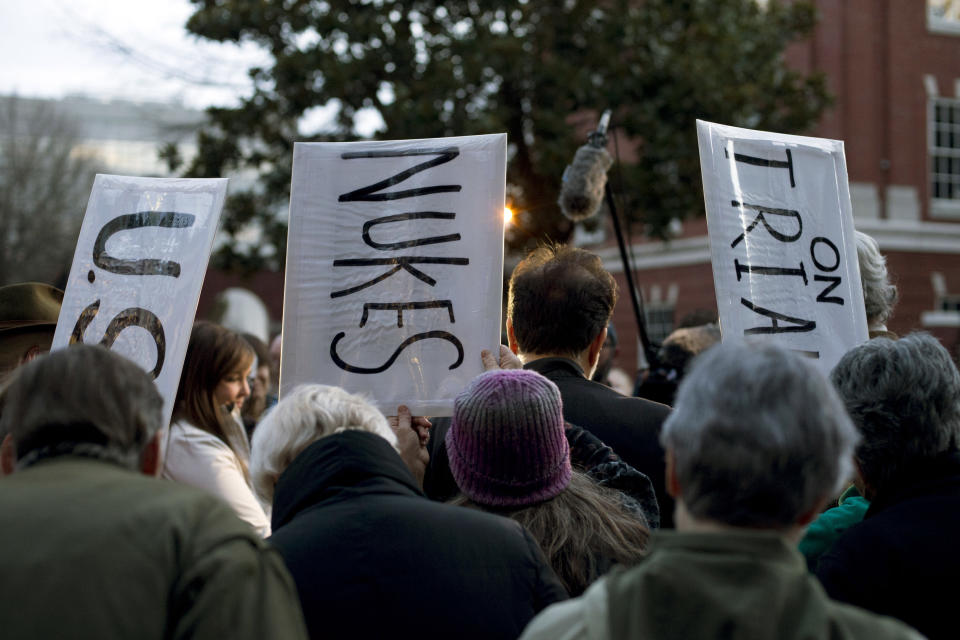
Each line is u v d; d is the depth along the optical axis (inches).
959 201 655.8
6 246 1075.3
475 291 104.0
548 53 475.2
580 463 89.0
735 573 45.3
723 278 103.7
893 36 638.5
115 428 58.2
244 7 453.4
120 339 102.9
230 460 113.8
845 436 49.8
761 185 107.5
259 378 196.4
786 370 49.0
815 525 85.7
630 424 95.5
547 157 441.7
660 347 181.9
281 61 439.8
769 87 481.7
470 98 446.9
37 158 1106.1
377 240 106.3
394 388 103.2
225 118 466.6
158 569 51.8
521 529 71.1
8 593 50.0
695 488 48.7
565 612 49.5
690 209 462.3
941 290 646.5
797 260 107.1
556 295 98.8
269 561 55.4
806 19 512.7
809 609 44.6
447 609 64.7
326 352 104.7
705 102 444.8
